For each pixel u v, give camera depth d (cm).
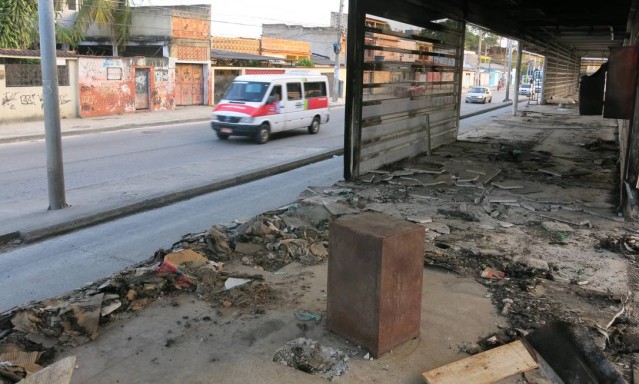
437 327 423
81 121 2192
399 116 1178
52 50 808
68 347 397
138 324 431
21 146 1570
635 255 596
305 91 1859
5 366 358
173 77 2784
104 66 2402
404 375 358
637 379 353
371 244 364
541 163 1191
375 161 1093
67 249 686
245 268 552
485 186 955
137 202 879
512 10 1667
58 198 845
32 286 563
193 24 2891
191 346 398
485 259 579
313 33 5169
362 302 379
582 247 625
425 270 543
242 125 1627
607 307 463
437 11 1289
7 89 2019
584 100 1084
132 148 1533
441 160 1232
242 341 404
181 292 492
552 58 3466
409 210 786
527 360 366
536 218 750
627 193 746
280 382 351
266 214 741
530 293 491
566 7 1570
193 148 1545
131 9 2816
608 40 2909
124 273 534
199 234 662
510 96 5388
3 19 2283
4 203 896
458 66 1505
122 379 357
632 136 729
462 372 352
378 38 1039
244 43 3853
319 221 723
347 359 375
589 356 361
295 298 477
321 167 1277
